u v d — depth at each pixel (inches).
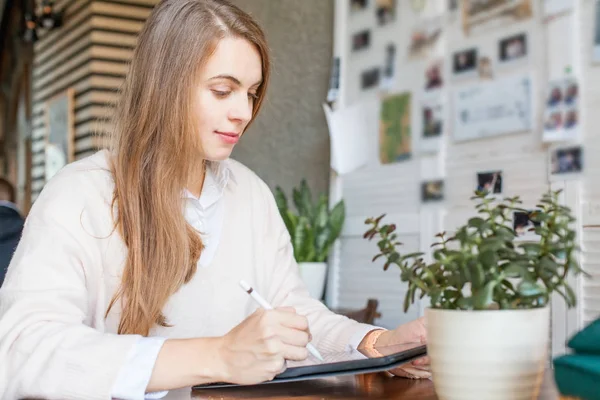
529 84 96.3
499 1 100.7
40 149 276.7
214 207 60.5
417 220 112.1
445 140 108.4
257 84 53.9
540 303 36.3
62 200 51.3
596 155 87.9
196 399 44.1
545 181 93.5
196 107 51.9
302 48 144.0
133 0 225.6
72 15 239.9
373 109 121.3
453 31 108.1
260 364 41.1
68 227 50.3
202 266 57.8
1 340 44.8
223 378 41.7
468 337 34.3
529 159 96.0
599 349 36.7
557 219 37.7
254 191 65.1
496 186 99.8
